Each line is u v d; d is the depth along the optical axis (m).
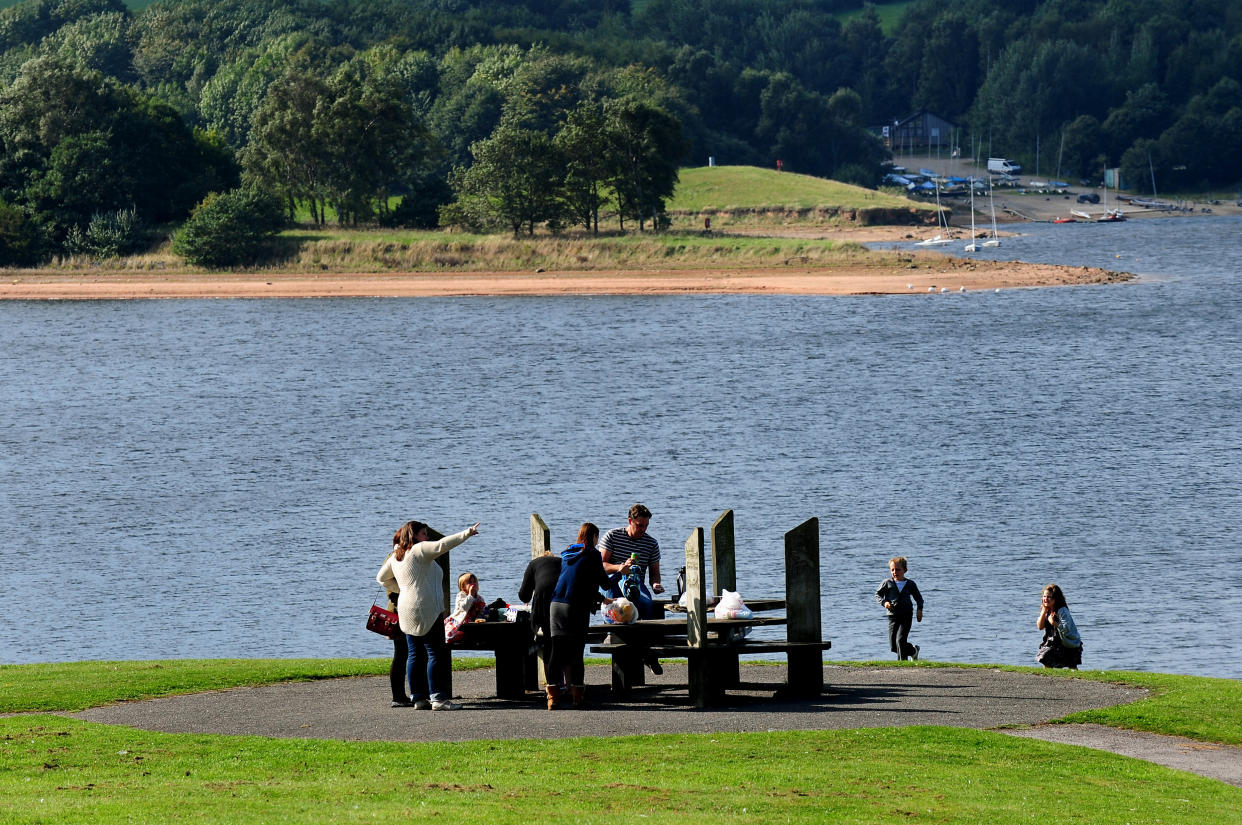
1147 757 47.25
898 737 48.19
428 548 53.84
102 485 147.38
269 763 45.22
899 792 41.34
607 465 151.12
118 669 65.56
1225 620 88.50
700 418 183.88
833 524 120.56
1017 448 156.88
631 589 56.59
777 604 58.72
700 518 124.19
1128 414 179.88
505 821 37.47
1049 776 43.75
